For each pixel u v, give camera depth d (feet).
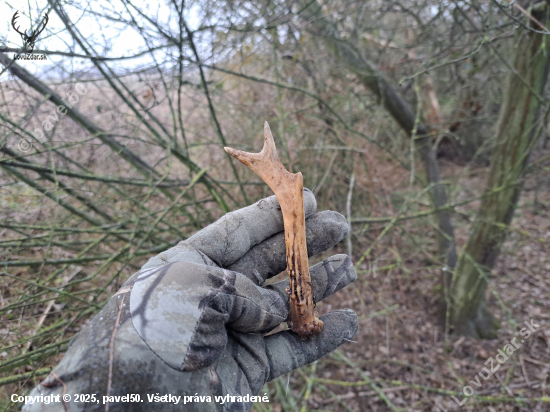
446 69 14.32
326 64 11.20
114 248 10.30
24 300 5.92
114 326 2.31
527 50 8.36
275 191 3.05
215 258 3.08
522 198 17.38
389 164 15.99
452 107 16.90
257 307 2.79
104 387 2.12
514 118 9.15
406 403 9.58
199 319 2.37
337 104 12.78
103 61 6.26
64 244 7.56
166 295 2.38
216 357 2.43
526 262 14.24
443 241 12.25
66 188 7.32
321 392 9.91
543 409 8.98
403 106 11.35
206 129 12.55
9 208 7.45
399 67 11.27
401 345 11.44
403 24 11.44
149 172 8.53
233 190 12.27
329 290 3.39
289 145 10.86
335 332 3.36
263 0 8.62
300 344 3.25
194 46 6.63
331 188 12.09
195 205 8.66
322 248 3.41
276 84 8.48
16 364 5.52
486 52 10.57
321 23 9.91
